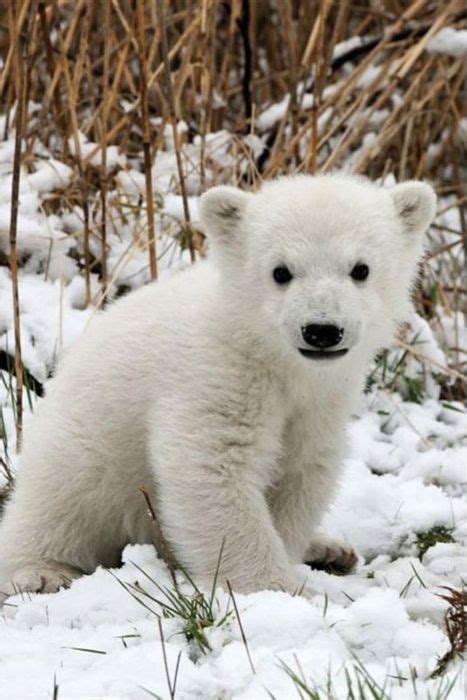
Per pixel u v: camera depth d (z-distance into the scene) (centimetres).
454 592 752
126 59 1446
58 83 1452
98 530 930
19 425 1081
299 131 1408
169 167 1428
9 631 762
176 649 697
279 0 1449
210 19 1475
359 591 845
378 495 1046
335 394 891
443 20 1449
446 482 1128
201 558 830
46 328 1229
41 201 1338
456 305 1395
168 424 850
